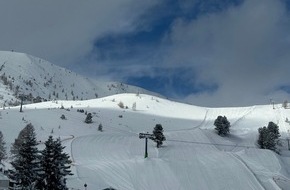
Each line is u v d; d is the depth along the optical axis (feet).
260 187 308.60
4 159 261.85
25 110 574.56
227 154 393.91
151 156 369.91
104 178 278.26
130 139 457.68
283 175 358.84
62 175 196.65
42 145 348.59
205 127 652.89
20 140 248.11
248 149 439.22
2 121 432.25
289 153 484.74
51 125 476.95
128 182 287.48
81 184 249.14
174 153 388.16
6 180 195.83
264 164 386.73
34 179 194.08
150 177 304.50
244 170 341.62
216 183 309.83
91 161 327.67
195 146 444.14
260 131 483.92
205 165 348.59
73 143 390.83
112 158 351.87
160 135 417.49
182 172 323.57
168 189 290.35
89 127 515.09
